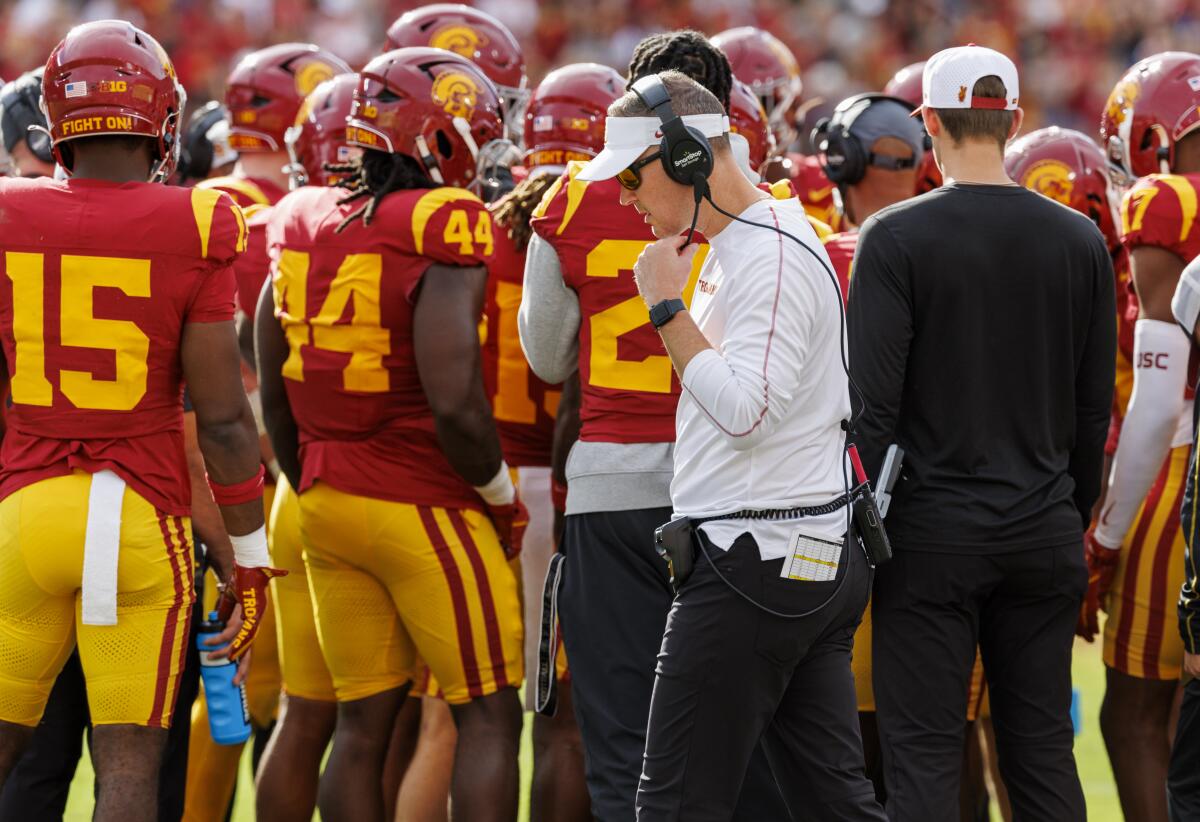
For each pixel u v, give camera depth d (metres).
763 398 10.55
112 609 12.10
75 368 12.12
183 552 12.51
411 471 14.28
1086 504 13.47
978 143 12.87
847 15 64.50
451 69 14.70
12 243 12.13
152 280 12.10
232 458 12.53
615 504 13.24
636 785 12.91
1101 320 12.95
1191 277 13.33
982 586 12.66
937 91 12.90
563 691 14.71
